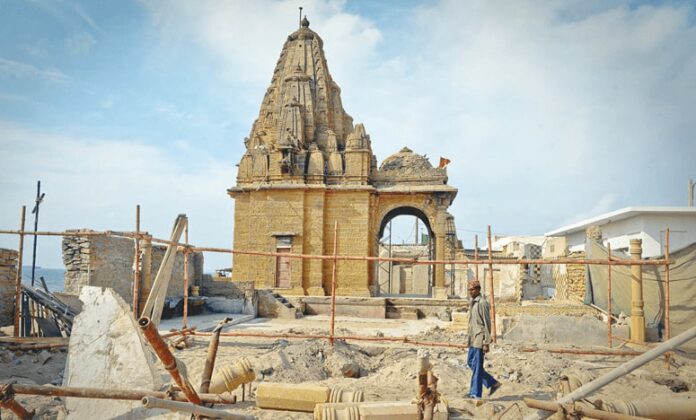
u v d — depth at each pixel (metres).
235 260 29.36
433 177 28.89
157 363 9.61
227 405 7.57
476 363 7.96
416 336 15.54
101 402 6.25
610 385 8.76
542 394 8.18
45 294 13.60
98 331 6.68
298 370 10.25
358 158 28.78
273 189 28.23
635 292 13.16
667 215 21.86
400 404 6.67
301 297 25.56
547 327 14.16
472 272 36.91
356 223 28.23
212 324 18.05
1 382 8.52
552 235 31.64
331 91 33.22
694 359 11.69
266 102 33.41
